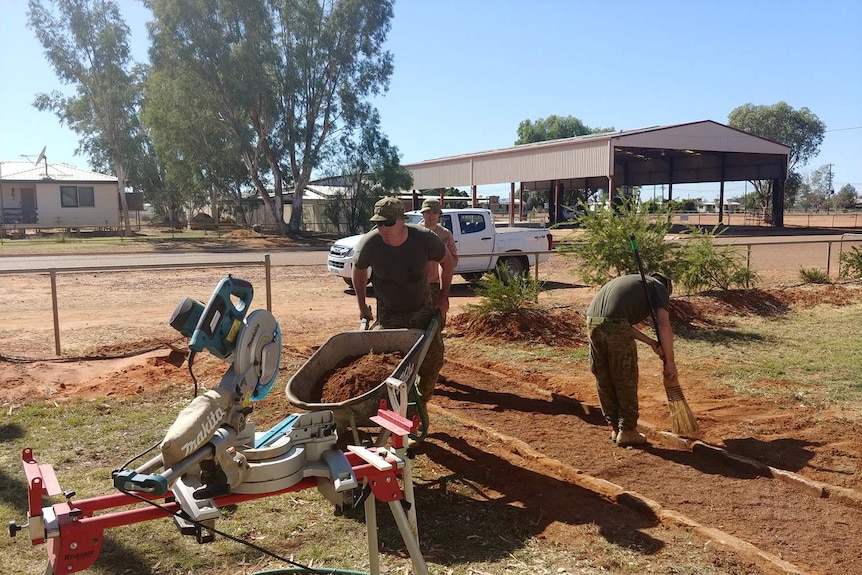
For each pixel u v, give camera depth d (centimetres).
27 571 364
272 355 320
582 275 1169
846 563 384
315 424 317
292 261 2294
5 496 455
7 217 3994
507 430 613
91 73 3891
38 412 627
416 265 531
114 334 969
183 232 4294
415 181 5153
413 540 300
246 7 3403
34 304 1266
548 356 895
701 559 388
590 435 602
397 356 434
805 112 7544
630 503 454
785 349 934
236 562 380
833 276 1738
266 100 3569
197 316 298
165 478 248
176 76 3525
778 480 499
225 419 287
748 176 4953
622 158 5384
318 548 396
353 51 3675
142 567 371
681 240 1291
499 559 387
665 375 568
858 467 514
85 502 252
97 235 3953
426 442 575
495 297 1029
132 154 4409
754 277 1332
